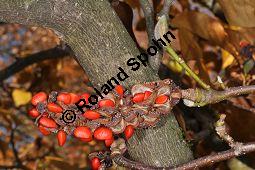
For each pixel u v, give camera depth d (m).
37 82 1.17
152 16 0.50
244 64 0.67
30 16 0.43
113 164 0.46
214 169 0.72
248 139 0.72
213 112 0.73
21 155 1.39
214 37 0.67
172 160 0.45
